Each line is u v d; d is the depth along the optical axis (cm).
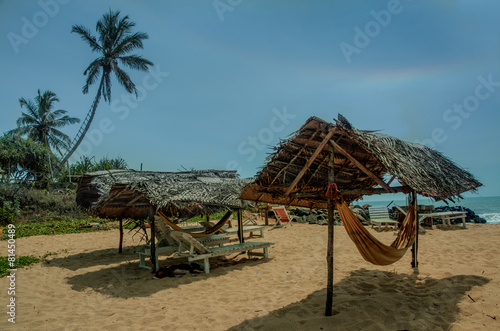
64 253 1005
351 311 434
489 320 392
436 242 921
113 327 436
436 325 390
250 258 864
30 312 494
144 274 731
